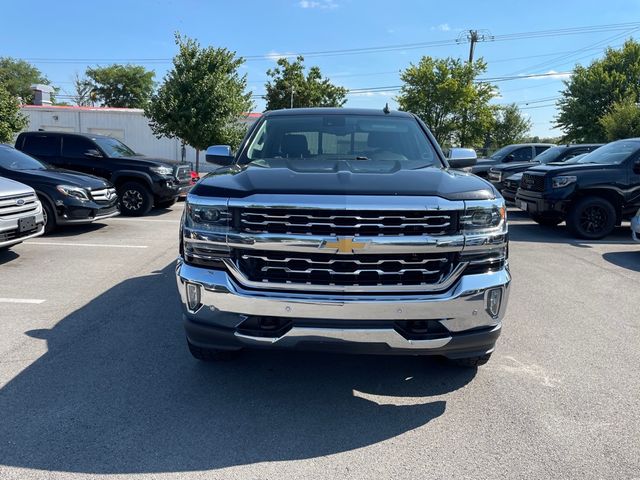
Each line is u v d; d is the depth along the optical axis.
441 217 2.82
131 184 11.51
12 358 3.77
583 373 3.70
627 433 2.91
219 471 2.53
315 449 2.73
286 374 3.61
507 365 3.82
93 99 65.31
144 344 4.07
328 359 3.85
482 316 2.95
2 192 6.35
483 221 2.91
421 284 2.87
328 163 3.64
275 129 4.46
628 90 31.08
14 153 9.47
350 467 2.58
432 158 4.14
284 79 48.03
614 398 3.33
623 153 9.47
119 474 2.49
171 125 20.64
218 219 2.89
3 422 2.91
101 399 3.20
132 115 32.50
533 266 7.10
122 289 5.58
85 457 2.61
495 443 2.81
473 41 41.00
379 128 4.47
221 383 3.45
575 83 33.50
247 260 2.91
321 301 2.79
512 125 66.06
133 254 7.37
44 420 2.94
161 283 5.82
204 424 2.95
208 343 3.08
